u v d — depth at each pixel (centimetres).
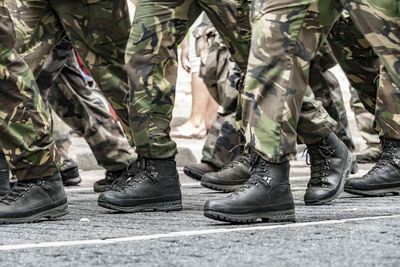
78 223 484
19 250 346
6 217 491
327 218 485
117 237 392
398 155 714
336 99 888
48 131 502
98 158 800
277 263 302
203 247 347
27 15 633
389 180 711
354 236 376
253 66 456
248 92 459
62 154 905
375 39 441
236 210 456
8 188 668
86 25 629
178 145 1311
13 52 479
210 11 584
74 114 803
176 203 584
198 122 1435
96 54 643
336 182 632
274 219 468
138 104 561
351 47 718
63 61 756
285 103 452
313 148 634
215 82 937
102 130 795
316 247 342
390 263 298
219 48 909
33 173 504
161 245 355
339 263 299
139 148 572
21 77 480
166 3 556
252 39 459
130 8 1341
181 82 1583
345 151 646
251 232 402
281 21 448
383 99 701
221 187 789
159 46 555
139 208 569
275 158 457
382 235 378
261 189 463
